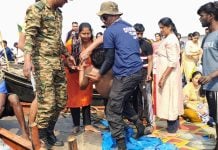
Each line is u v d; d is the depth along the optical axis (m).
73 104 5.02
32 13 3.80
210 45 4.00
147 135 5.19
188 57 9.61
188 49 9.61
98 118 5.84
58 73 4.19
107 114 4.24
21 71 6.84
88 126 5.18
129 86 4.18
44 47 3.98
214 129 5.54
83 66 4.63
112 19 4.24
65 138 4.83
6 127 5.36
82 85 4.64
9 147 4.38
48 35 3.98
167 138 5.04
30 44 3.77
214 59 3.99
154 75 5.57
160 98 5.30
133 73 4.18
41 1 3.93
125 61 4.14
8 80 6.01
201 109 6.11
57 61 4.12
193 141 4.88
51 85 4.06
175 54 5.06
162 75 5.15
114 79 4.25
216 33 3.97
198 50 9.59
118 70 4.18
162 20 5.14
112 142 4.52
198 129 5.56
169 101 5.20
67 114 6.43
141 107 5.48
